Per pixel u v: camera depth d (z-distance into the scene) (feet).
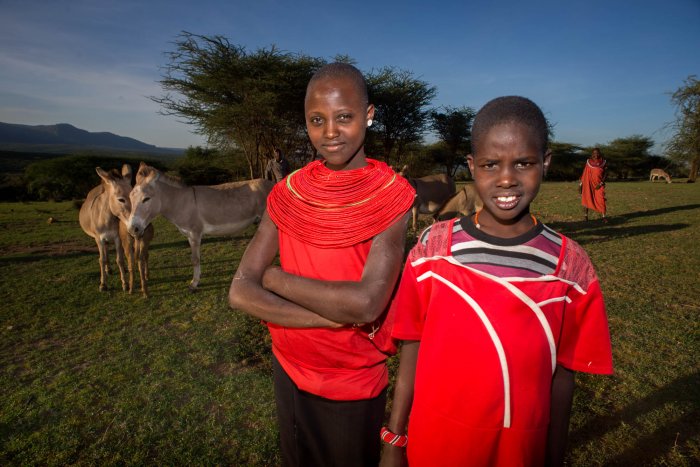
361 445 4.37
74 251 29.71
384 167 4.28
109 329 15.31
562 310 3.59
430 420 3.79
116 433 9.55
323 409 4.31
